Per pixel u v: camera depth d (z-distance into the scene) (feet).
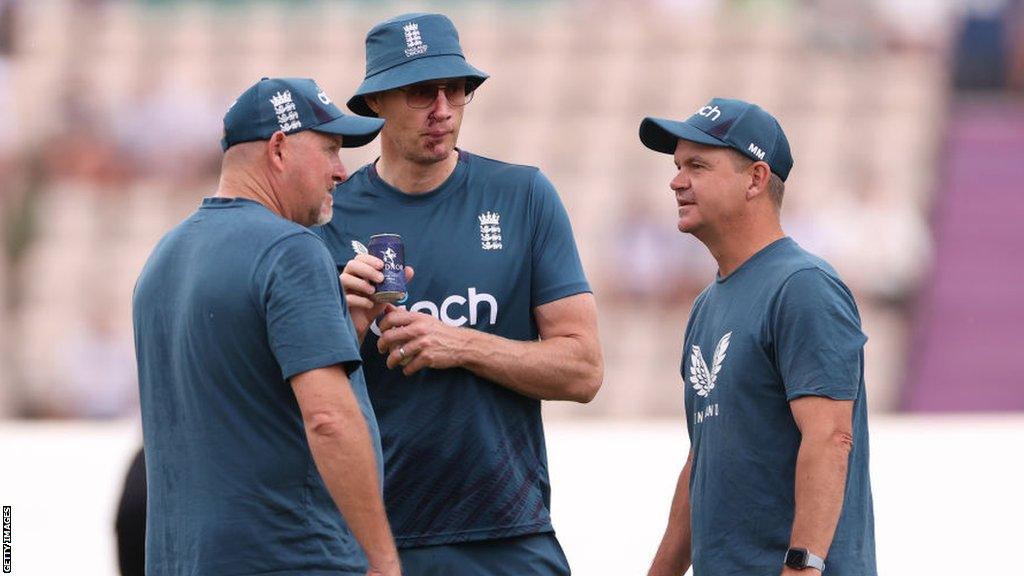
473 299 46.55
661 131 44.52
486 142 190.08
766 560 41.47
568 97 194.08
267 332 37.24
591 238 174.09
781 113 190.49
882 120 188.14
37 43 199.82
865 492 42.19
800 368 40.52
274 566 36.96
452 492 46.16
